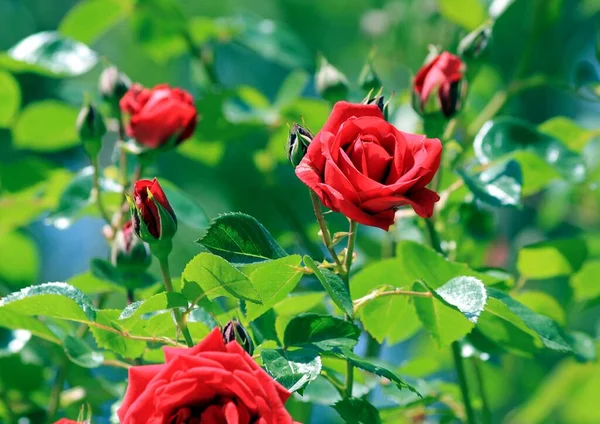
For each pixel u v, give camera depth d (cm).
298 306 148
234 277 132
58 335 148
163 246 135
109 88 158
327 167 129
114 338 139
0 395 158
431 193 131
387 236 167
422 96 150
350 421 138
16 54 167
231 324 134
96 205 161
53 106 177
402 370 159
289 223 177
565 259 156
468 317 134
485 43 155
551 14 175
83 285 157
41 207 171
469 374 167
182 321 135
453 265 145
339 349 134
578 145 166
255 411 126
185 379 126
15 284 175
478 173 154
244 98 176
